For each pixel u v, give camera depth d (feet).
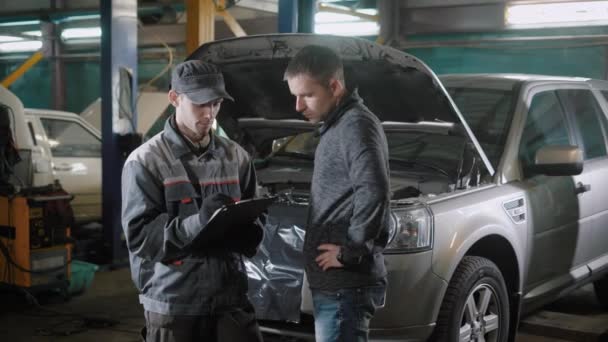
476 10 33.09
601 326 15.15
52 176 23.88
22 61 45.57
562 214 13.98
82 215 25.71
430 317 10.48
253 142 14.55
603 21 30.19
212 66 7.73
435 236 10.59
